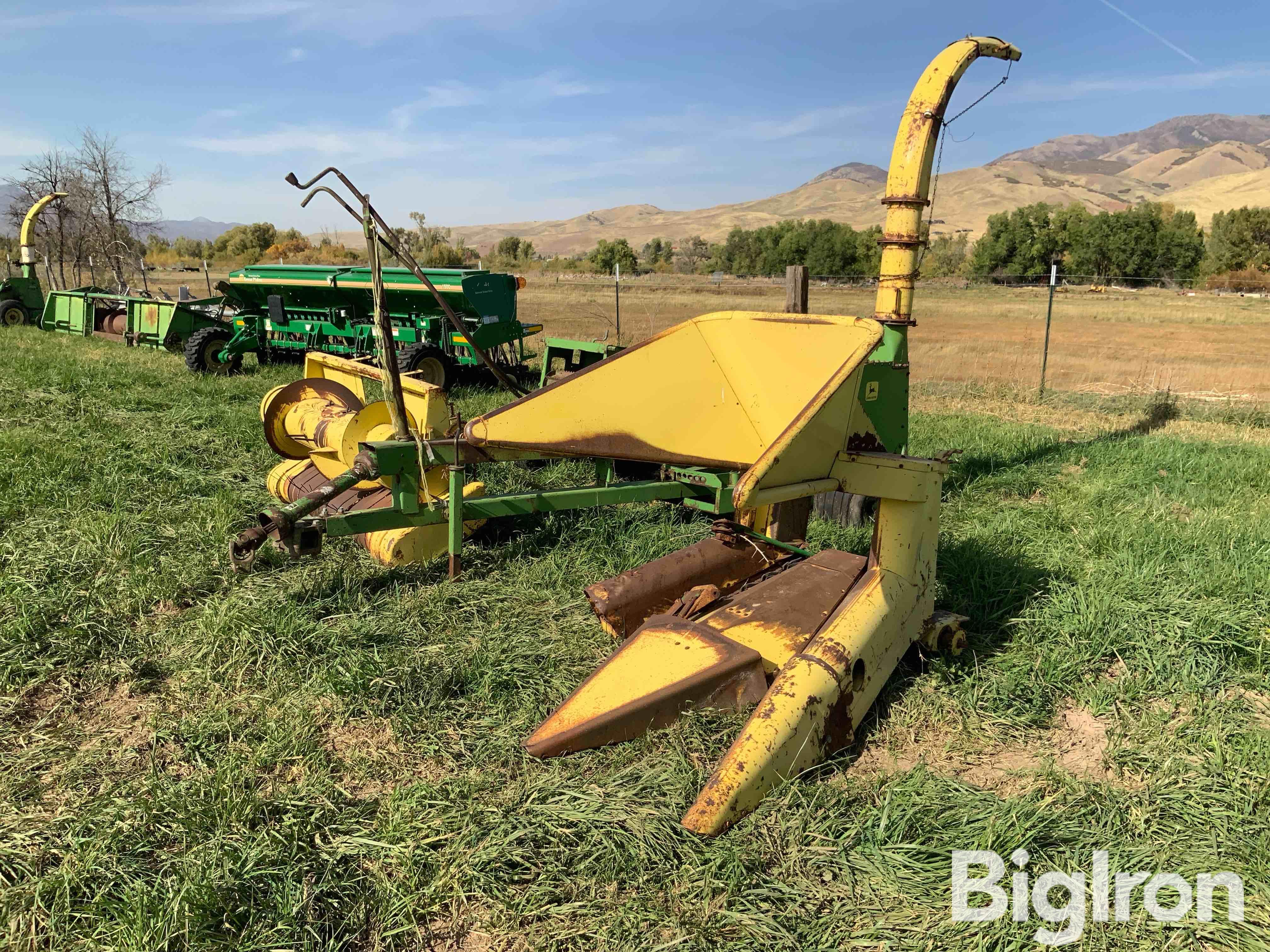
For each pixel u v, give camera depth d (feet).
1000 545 19.63
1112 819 10.21
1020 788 11.18
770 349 14.14
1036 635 15.20
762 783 10.12
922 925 8.61
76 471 23.08
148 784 10.69
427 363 38.24
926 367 56.95
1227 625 15.10
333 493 13.89
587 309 99.45
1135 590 16.69
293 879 9.07
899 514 13.08
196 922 8.38
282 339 47.42
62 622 14.74
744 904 8.87
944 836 9.87
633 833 9.75
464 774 11.05
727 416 14.67
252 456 26.37
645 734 11.40
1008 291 173.47
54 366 40.88
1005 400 44.16
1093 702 13.24
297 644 14.07
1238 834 9.96
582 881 9.16
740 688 11.66
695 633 12.22
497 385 41.65
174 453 25.59
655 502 22.18
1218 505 23.67
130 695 13.05
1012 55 19.34
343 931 8.61
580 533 20.11
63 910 8.62
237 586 16.62
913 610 13.14
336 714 12.50
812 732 10.74
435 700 12.75
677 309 97.81
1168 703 13.42
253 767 11.16
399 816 10.07
